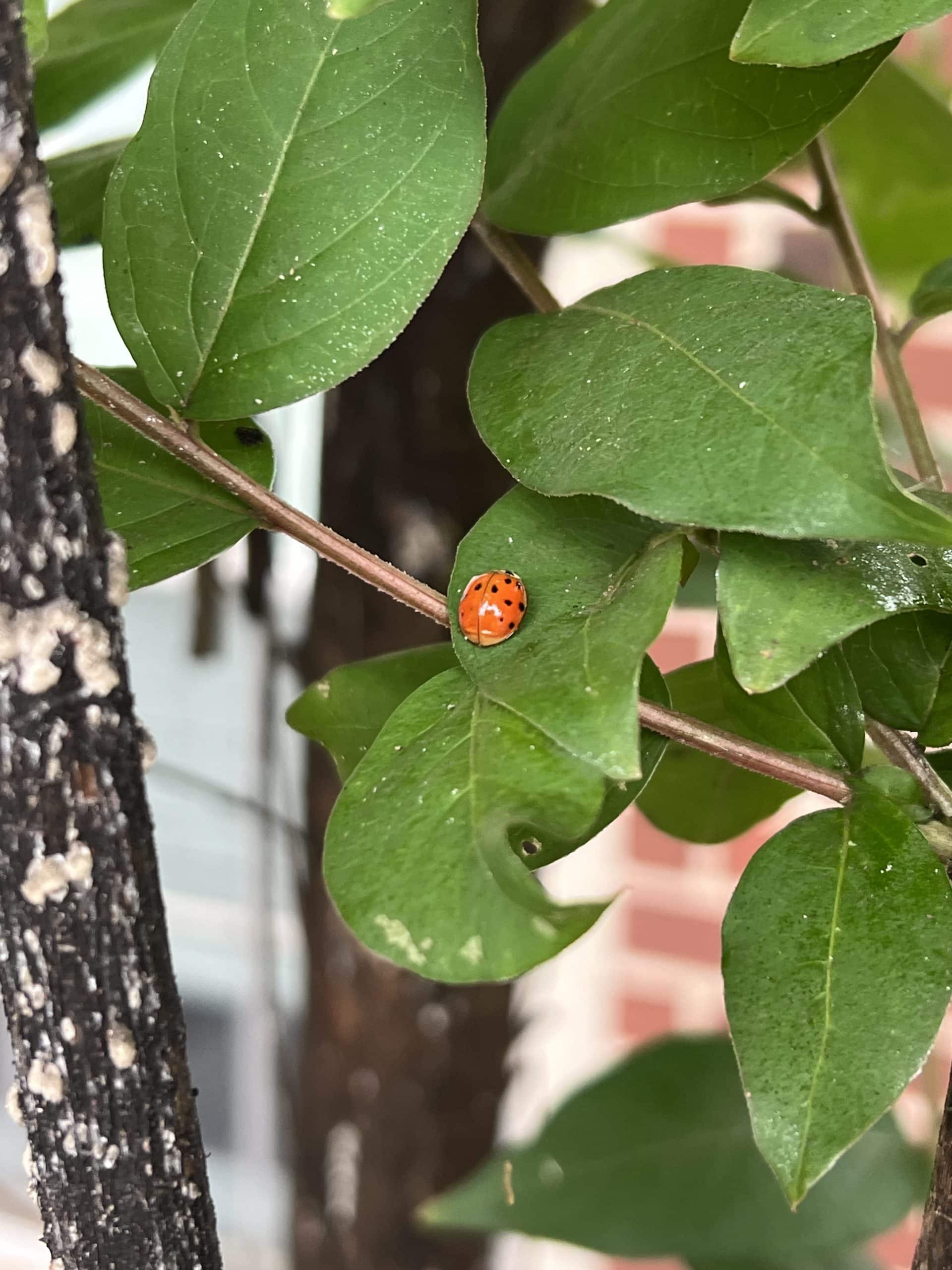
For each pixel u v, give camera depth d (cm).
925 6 15
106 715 14
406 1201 35
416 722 15
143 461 17
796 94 17
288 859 40
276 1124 51
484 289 28
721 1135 27
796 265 43
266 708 32
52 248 14
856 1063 15
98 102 22
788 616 14
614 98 18
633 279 16
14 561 14
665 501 14
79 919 15
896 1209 25
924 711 17
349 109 16
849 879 16
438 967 14
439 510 30
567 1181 27
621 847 51
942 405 44
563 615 15
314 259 16
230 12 16
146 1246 15
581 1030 54
